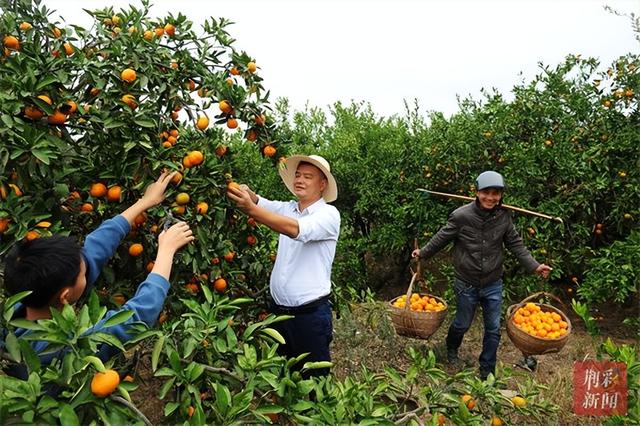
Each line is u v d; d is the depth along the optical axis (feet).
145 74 8.07
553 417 9.91
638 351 8.11
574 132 16.94
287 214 9.55
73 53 8.04
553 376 12.51
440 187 18.31
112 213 7.75
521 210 12.53
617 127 16.58
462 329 13.10
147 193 6.94
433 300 13.76
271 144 9.61
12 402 4.09
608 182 15.80
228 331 5.87
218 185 7.75
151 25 9.20
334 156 19.22
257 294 9.56
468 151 17.62
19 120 6.38
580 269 17.22
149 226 8.04
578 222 16.74
